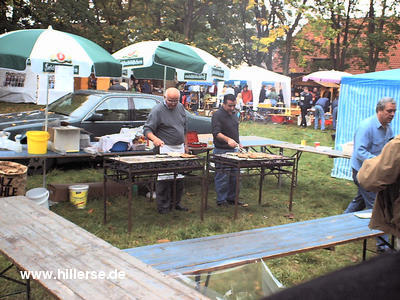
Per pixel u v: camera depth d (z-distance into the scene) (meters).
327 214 6.55
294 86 27.75
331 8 21.92
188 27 26.91
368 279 0.34
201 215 5.91
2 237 2.88
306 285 0.36
